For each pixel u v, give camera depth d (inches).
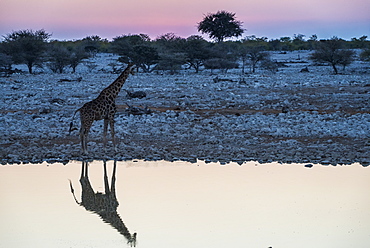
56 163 871.7
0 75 3046.3
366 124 1153.4
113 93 920.9
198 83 2361.0
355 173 794.2
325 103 1567.4
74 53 3841.0
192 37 4020.7
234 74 3184.1
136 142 1005.2
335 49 3437.5
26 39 3489.2
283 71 3595.0
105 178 781.3
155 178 777.6
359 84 2176.4
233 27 5693.9
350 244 536.4
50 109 1390.3
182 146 975.0
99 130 1109.1
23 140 1026.7
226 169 824.3
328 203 662.5
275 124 1176.2
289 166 839.1
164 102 1616.6
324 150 930.7
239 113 1355.8
